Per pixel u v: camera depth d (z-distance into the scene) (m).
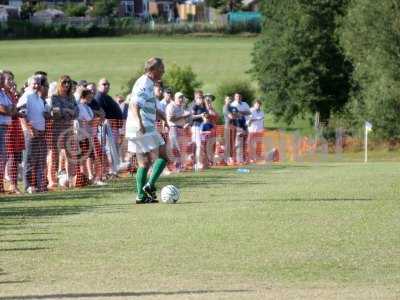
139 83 46.88
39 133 56.19
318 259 30.33
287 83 199.75
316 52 195.75
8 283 27.12
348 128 147.38
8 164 55.25
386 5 159.00
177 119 75.94
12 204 47.72
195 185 58.19
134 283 26.91
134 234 35.81
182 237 34.91
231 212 42.06
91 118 62.34
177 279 27.47
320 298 24.34
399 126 150.12
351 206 43.88
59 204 47.34
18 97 63.69
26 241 34.59
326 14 196.25
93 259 30.78
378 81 156.50
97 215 42.06
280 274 28.09
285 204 45.03
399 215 40.44
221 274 28.14
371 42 160.50
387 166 82.88
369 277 27.62
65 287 26.44
